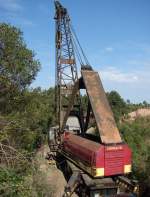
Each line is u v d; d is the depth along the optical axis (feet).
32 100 80.94
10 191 38.06
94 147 73.72
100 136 73.77
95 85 85.56
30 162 49.21
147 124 247.09
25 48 77.66
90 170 73.15
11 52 73.10
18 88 74.23
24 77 74.84
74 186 76.23
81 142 84.38
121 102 333.01
